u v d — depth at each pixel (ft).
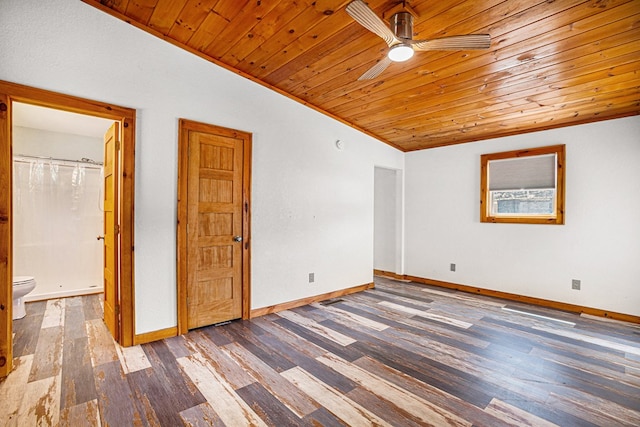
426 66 9.04
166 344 8.79
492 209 14.57
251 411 5.94
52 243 13.24
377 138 15.94
